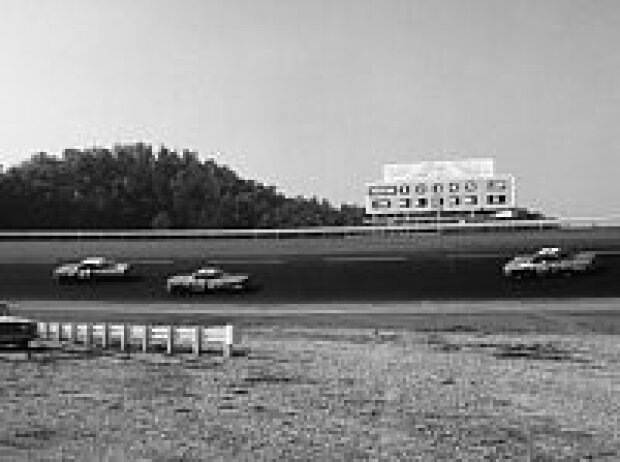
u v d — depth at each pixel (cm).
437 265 5272
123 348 3291
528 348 3262
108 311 4653
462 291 4641
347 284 5000
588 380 2630
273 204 17550
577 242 5659
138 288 5347
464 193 8281
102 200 13275
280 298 4781
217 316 4338
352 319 4094
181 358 3017
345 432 1920
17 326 3216
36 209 11794
